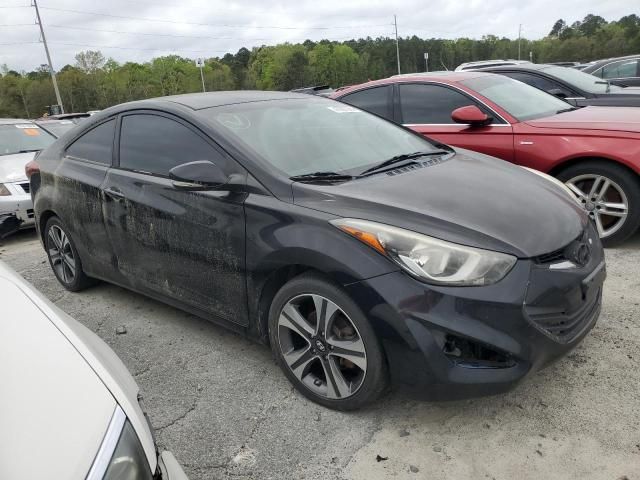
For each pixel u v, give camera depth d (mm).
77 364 1666
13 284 2102
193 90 97188
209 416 2852
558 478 2283
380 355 2525
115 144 3848
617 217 4676
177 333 3785
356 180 2982
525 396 2826
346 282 2512
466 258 2367
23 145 8164
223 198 2992
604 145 4559
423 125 5684
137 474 1441
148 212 3434
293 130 3426
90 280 4566
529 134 4957
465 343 2371
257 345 3535
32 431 1409
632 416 2602
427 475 2355
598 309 2809
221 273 3102
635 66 12250
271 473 2432
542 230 2578
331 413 2803
